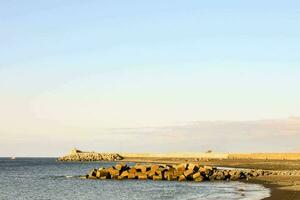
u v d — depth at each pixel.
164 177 89.62
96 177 95.94
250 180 82.12
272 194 55.56
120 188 73.25
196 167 90.88
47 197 63.38
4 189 76.12
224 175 88.06
